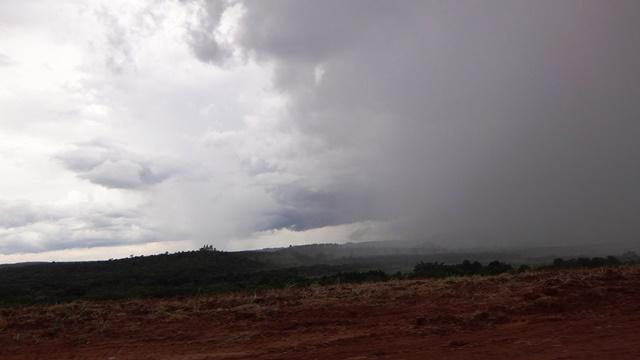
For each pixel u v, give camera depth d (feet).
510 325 40.55
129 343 43.16
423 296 56.34
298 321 47.32
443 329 40.11
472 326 40.75
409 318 45.91
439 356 32.19
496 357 31.07
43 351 42.27
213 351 38.65
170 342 42.65
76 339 45.42
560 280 56.08
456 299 53.26
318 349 36.63
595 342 33.22
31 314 60.39
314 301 57.72
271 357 35.32
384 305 52.60
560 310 45.21
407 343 36.52
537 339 35.09
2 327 52.95
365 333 40.70
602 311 43.88
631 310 43.37
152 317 53.72
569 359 29.43
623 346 31.60
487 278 67.62
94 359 38.45
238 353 37.22
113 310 60.29
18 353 42.14
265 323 47.57
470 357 31.40
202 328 47.34
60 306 66.69
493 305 47.93
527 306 46.11
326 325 45.47
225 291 92.12
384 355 33.58
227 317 51.31
